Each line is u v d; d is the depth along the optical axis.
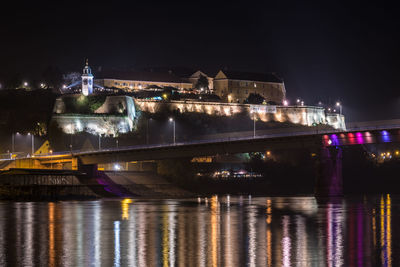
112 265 72.00
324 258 75.56
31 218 124.06
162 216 127.69
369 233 97.25
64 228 105.69
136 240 90.62
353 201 179.38
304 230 101.38
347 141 190.38
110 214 133.25
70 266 71.50
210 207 155.75
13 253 79.56
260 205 162.62
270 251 80.31
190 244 86.44
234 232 99.12
